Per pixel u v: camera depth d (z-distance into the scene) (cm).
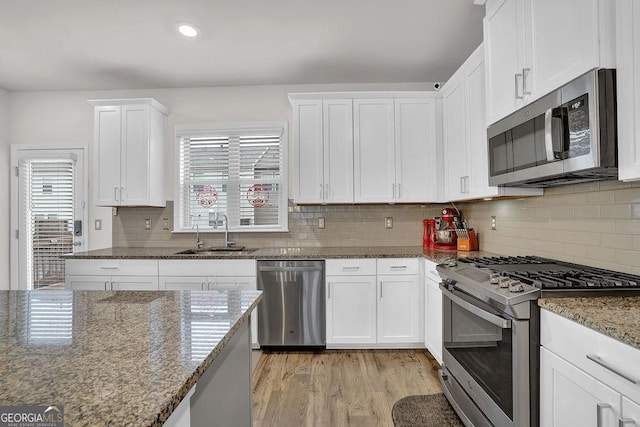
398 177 311
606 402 97
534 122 158
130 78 338
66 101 369
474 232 300
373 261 283
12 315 111
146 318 107
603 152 122
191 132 355
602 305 118
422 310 282
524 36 166
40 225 369
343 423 188
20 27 249
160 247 360
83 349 81
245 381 132
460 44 279
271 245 354
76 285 299
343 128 314
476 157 237
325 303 285
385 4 228
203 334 92
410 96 312
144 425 51
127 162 328
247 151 356
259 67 316
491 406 151
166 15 237
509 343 135
